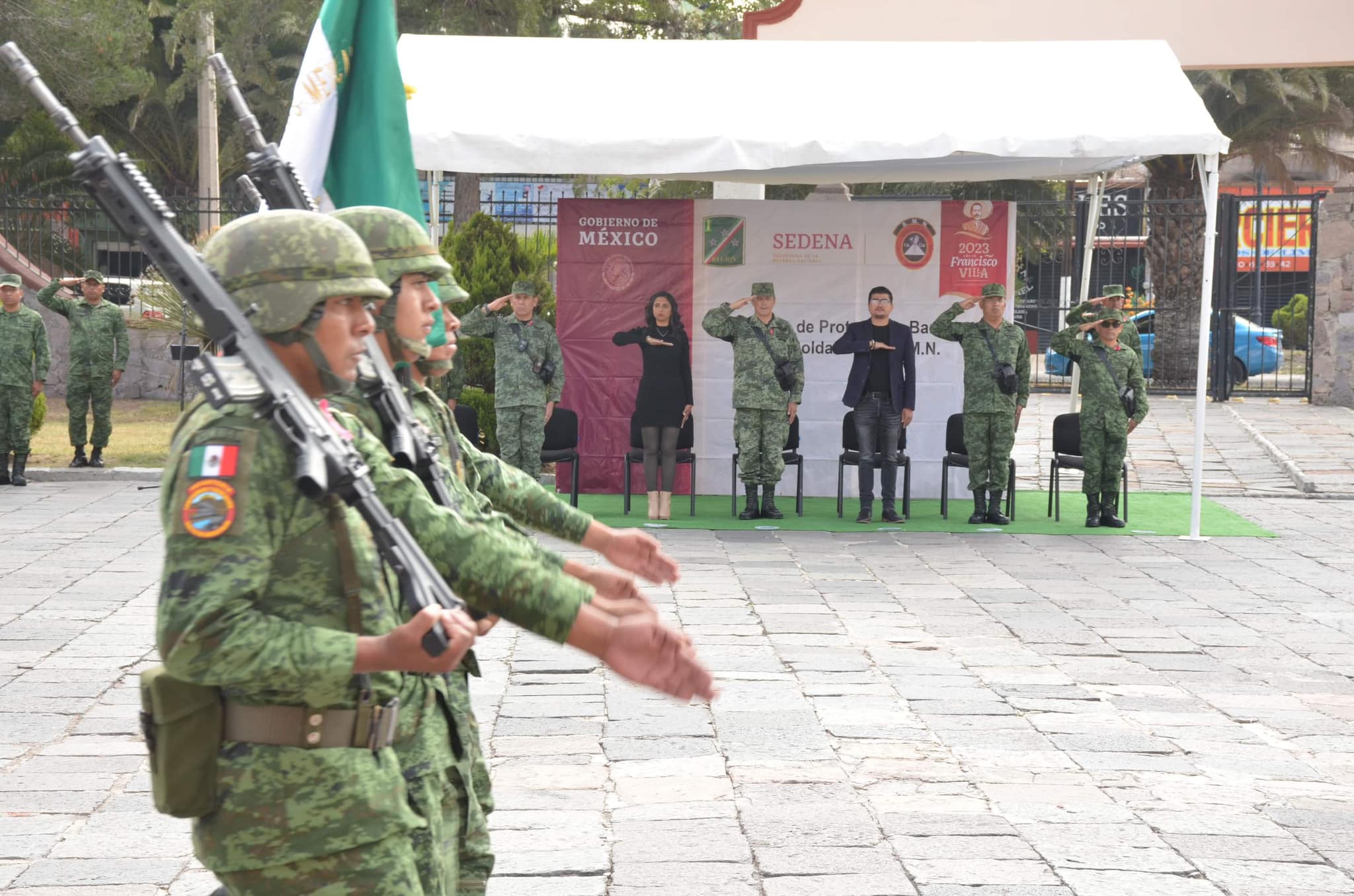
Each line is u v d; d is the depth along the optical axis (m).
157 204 2.14
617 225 13.48
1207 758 5.54
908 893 4.09
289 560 2.16
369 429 2.46
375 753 2.23
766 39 17.70
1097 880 4.21
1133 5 17.33
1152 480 14.92
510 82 11.83
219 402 2.08
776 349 12.19
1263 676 6.93
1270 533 11.95
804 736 5.76
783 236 13.48
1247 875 4.28
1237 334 22.83
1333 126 23.97
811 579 9.48
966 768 5.35
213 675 2.04
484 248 16.14
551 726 5.89
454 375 12.60
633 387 13.58
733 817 4.76
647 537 2.87
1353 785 5.22
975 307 13.50
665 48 12.54
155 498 12.90
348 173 4.27
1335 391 19.75
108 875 4.20
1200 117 11.19
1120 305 12.03
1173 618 8.33
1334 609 8.66
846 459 12.45
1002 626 8.02
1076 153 10.94
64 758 5.41
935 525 12.25
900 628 7.94
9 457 14.80
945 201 13.45
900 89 11.84
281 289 2.16
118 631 7.57
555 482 14.01
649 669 2.14
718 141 11.04
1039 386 22.42
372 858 2.19
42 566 9.48
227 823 2.15
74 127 2.13
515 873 4.23
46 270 22.91
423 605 2.05
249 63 25.95
